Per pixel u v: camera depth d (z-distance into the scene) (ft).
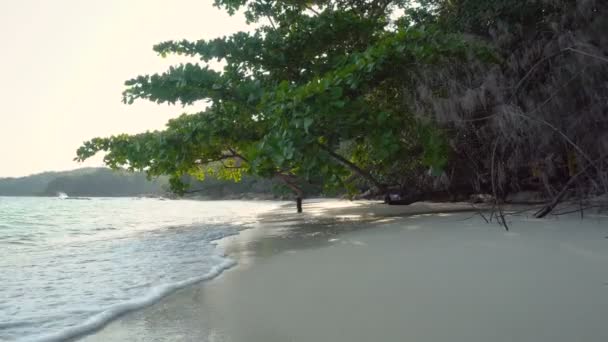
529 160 28.91
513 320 8.37
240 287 12.80
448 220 31.14
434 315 8.96
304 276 13.97
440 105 27.30
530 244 17.76
